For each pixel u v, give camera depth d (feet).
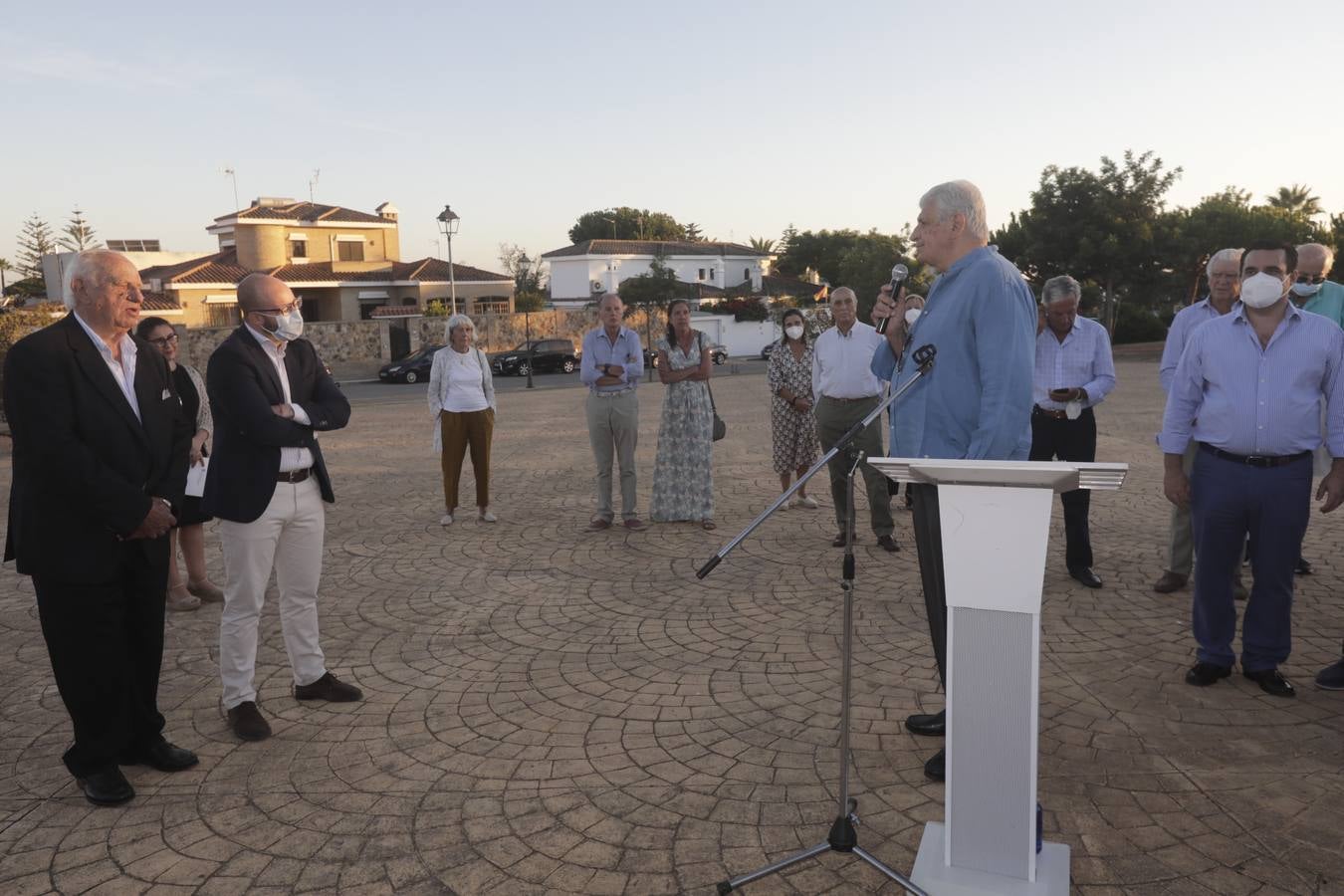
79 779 10.22
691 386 22.63
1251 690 12.19
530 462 35.60
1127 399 55.36
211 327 106.42
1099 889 8.00
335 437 46.83
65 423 9.67
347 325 117.70
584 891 8.22
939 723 11.07
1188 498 12.70
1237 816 9.09
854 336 19.80
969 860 7.68
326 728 11.85
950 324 9.73
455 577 18.90
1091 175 116.16
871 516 20.15
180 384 16.55
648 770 10.45
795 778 10.16
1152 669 12.96
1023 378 9.43
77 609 9.84
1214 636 12.28
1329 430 11.60
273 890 8.39
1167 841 8.70
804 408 23.86
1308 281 15.47
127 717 10.35
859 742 10.97
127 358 10.61
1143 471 28.89
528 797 9.91
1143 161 114.32
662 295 144.77
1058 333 17.04
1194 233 120.67
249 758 11.06
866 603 16.29
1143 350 111.86
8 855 9.11
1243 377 11.68
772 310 157.89
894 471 7.49
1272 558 11.88
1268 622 12.06
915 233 10.30
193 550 17.16
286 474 11.82
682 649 14.34
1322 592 16.03
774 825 9.21
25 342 9.67
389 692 13.00
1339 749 10.48
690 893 8.14
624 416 22.41
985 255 9.73
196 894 8.36
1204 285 113.50
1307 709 11.56
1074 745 10.69
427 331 122.42
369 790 10.18
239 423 11.23
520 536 22.57
